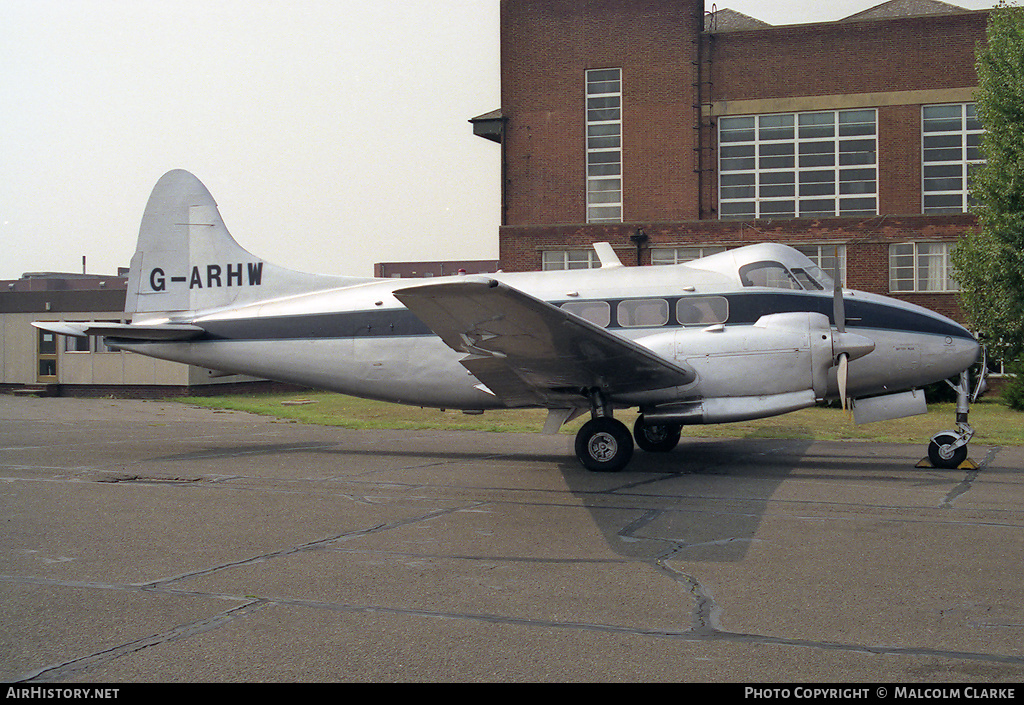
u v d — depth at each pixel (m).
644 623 5.32
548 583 6.22
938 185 26.61
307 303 14.77
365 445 15.93
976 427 18.00
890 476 11.55
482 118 29.30
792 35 27.39
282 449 15.25
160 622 5.39
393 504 9.49
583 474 11.89
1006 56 22.66
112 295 30.72
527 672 4.55
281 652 4.86
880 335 12.60
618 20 28.39
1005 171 22.33
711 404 11.91
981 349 12.65
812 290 12.87
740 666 4.61
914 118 26.66
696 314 12.77
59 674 4.55
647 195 28.17
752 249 13.26
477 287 9.02
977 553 7.04
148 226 15.90
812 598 5.82
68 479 11.40
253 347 14.88
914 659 4.70
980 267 22.81
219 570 6.62
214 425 20.39
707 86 27.86
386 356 14.07
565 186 28.70
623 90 28.33
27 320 31.56
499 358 11.03
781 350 11.71
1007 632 5.12
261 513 8.96
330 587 6.14
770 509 9.10
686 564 6.75
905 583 6.16
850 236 26.33
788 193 27.50
